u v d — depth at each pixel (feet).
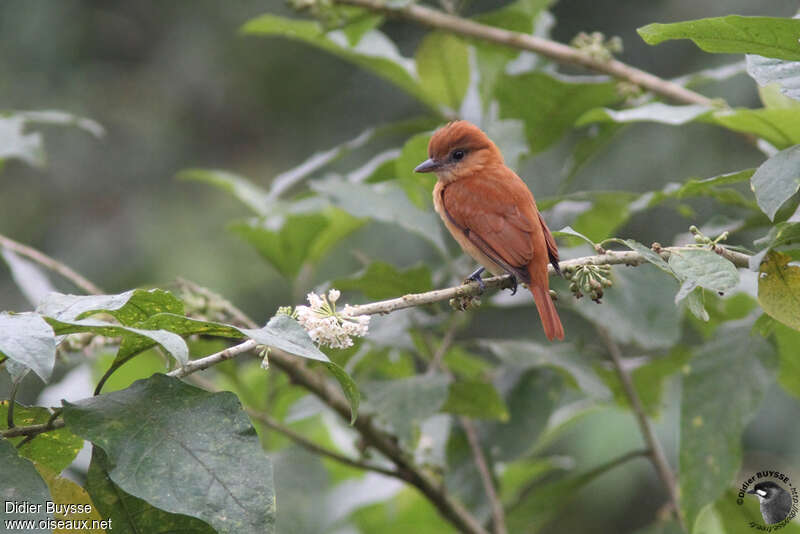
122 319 16.56
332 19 29.35
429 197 32.50
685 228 60.23
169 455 14.15
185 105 81.41
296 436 25.88
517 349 27.30
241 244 73.67
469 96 33.94
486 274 30.60
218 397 14.75
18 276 28.07
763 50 18.51
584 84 29.09
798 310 18.54
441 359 27.63
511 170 28.30
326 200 29.43
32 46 77.97
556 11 71.26
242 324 25.44
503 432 28.35
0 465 13.82
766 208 17.80
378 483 30.91
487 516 27.68
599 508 54.85
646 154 61.87
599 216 28.19
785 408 53.47
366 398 23.88
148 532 15.31
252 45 81.61
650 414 30.71
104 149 78.59
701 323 27.84
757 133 23.02
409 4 29.60
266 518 13.84
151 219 76.59
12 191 77.36
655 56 68.13
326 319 17.39
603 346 29.76
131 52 81.35
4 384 51.16
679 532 27.40
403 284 26.02
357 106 80.28
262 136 82.38
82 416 14.42
